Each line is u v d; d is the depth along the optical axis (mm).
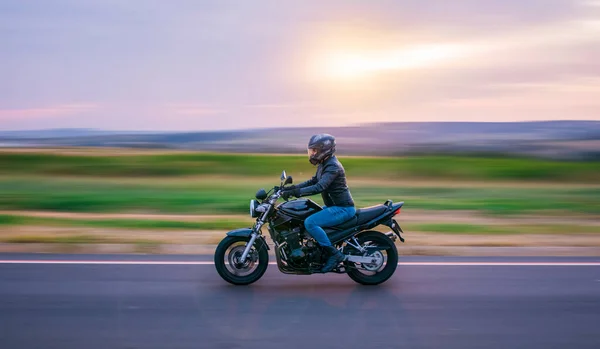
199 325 5141
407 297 6102
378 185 18516
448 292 6301
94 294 6062
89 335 4855
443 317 5453
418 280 6797
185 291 6227
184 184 18641
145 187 17734
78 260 7586
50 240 8938
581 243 9383
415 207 13750
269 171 22625
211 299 5941
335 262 6352
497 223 11484
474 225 11164
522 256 8227
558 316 5520
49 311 5484
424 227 10875
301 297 6062
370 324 5227
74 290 6199
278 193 6371
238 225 10797
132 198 15164
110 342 4703
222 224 10891
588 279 6879
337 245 6629
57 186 17906
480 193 16766
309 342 4758
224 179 20125
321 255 6477
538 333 5051
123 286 6379
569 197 16000
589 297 6152
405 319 5379
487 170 23141
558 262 7777
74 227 10383
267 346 4648
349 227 6492
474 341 4840
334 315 5469
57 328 5023
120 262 7500
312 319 5344
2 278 6645
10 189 17062
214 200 14867
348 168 23297
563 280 6828
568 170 23422
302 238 6539
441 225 11125
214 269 7195
